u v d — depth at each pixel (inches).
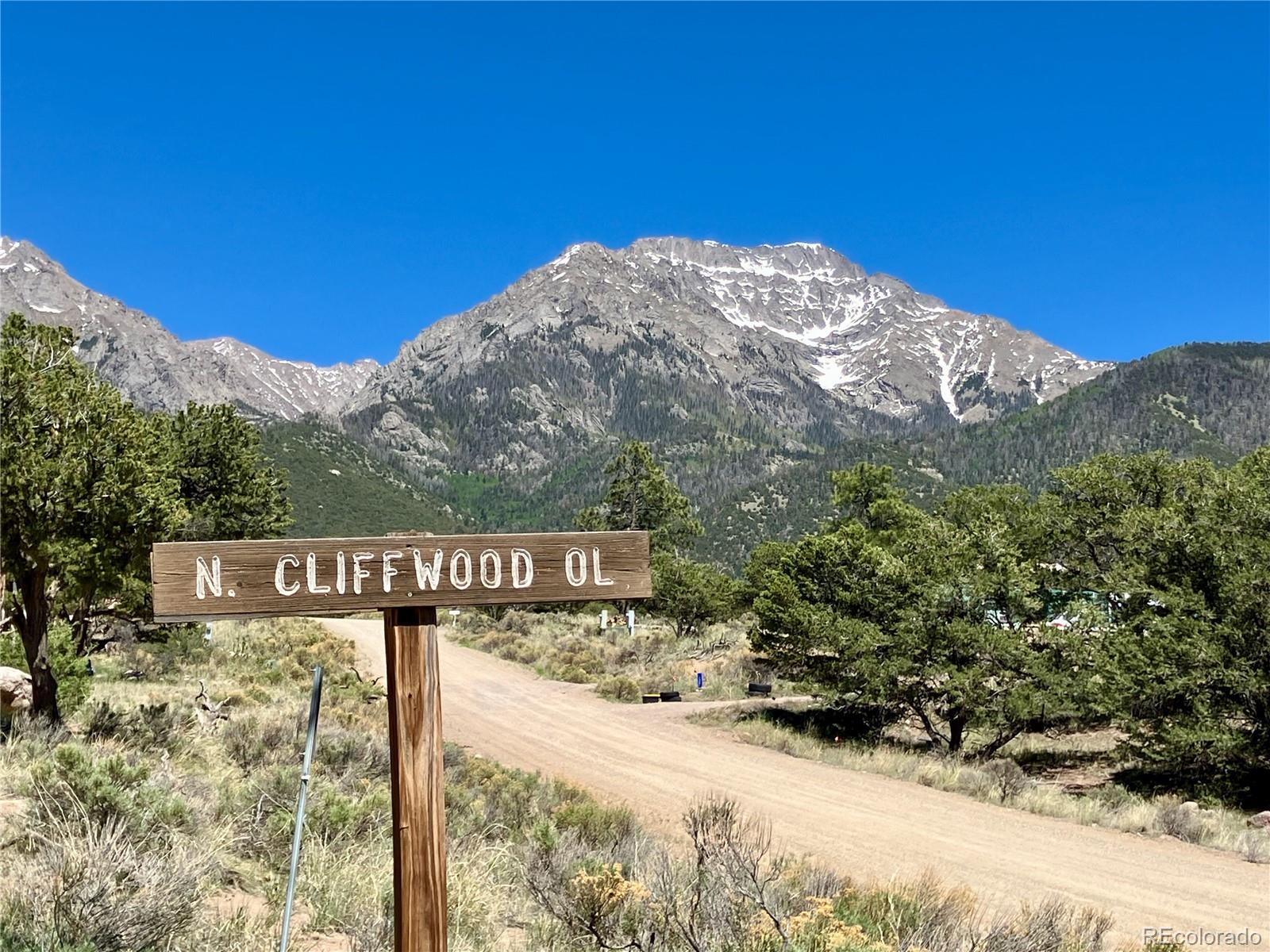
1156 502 1421.0
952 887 452.8
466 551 137.9
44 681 615.5
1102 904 452.1
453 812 445.7
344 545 131.8
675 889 230.8
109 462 670.5
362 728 759.7
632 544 148.6
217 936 201.9
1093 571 1385.3
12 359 659.4
